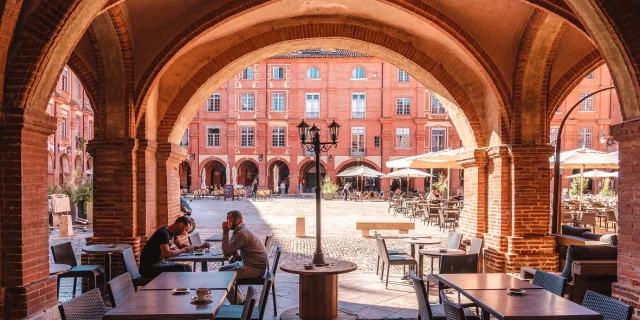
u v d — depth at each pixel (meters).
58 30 5.30
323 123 43.50
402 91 43.16
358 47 12.12
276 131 44.06
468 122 11.03
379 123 43.31
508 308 4.43
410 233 17.19
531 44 9.36
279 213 25.36
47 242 5.75
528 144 9.80
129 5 8.59
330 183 39.47
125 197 9.12
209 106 44.50
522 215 9.82
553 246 9.80
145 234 9.39
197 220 21.44
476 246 8.45
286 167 49.56
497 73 9.79
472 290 5.18
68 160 31.53
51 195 18.94
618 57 5.78
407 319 6.89
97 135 9.39
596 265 7.10
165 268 7.45
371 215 24.53
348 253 13.08
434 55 11.16
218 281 5.48
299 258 12.20
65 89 31.23
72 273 7.47
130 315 4.13
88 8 5.59
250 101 44.19
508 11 9.21
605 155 15.79
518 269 9.68
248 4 8.84
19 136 5.22
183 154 11.48
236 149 44.16
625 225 5.86
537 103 9.88
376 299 8.13
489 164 10.70
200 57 10.78
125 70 8.95
